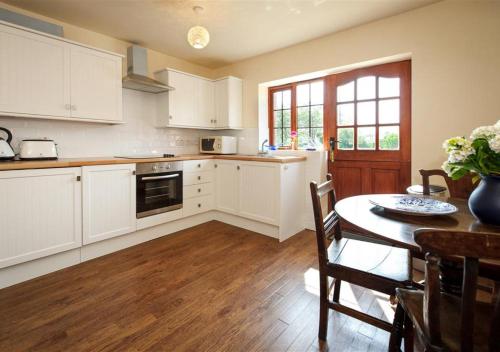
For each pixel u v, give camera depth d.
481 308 0.96
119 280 2.07
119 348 1.38
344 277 1.34
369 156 3.06
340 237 1.73
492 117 2.19
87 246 2.43
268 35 3.08
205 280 2.08
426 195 1.86
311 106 3.53
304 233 3.22
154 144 3.65
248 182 3.22
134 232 2.81
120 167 2.60
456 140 1.15
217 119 4.02
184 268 2.28
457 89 2.32
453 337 0.82
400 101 2.82
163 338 1.45
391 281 1.21
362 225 1.13
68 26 2.81
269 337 1.47
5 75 2.14
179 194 3.20
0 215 1.89
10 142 2.39
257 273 2.20
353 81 3.13
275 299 1.83
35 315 1.64
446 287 1.26
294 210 3.17
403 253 1.49
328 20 2.73
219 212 3.69
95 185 2.41
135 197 2.75
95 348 1.38
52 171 2.13
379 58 2.74
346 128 3.22
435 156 2.45
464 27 2.27
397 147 2.88
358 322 1.60
